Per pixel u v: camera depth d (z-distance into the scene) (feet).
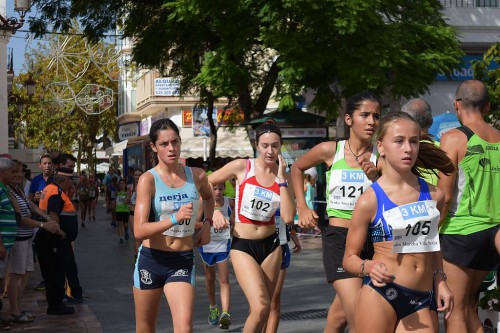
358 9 84.43
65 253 47.67
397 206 21.66
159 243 27.81
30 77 119.96
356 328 22.24
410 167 21.56
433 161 23.30
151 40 109.60
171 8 94.58
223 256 41.60
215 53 92.68
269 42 88.12
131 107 239.91
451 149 27.45
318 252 80.12
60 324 44.39
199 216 33.86
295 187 30.42
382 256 21.90
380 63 86.63
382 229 21.76
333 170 28.76
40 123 226.58
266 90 103.91
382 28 88.17
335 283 28.35
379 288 21.70
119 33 117.39
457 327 27.66
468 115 28.02
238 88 94.07
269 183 33.01
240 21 92.17
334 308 29.55
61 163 48.73
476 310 28.89
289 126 95.61
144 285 28.09
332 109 92.27
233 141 151.43
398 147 21.47
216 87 92.94
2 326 43.16
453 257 27.48
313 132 96.02
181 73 116.16
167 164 28.09
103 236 109.91
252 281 31.73
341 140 29.37
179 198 28.02
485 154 27.40
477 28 105.09
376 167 26.27
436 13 96.43
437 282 22.40
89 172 254.27
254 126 100.12
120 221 98.12
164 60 113.50
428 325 21.84
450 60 91.97
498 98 46.11
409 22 93.15
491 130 27.99
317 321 43.27
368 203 21.77
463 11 104.94
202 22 99.60
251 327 31.14
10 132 152.97
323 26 87.45
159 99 203.00
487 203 27.40
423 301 21.90
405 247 21.65
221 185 41.88
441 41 93.35
